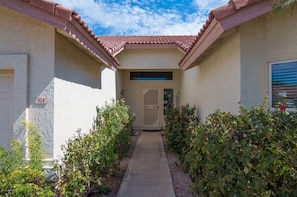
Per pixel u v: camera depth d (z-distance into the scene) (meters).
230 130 4.33
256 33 6.31
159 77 19.94
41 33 5.88
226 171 4.21
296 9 5.87
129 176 8.70
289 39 6.00
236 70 6.50
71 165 5.83
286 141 3.90
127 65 15.96
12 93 6.14
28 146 5.43
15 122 5.80
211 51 9.08
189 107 13.57
